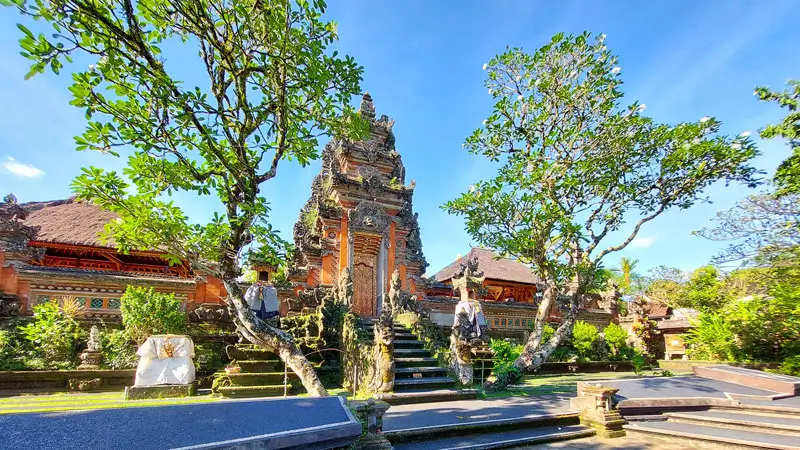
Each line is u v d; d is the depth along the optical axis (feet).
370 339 42.70
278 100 27.86
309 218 60.13
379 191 60.23
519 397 37.93
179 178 27.43
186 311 45.65
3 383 33.14
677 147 43.80
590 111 44.98
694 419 29.78
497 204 44.39
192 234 27.32
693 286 76.18
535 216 41.86
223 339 43.34
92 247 49.65
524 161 45.50
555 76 44.78
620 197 47.29
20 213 41.70
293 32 27.12
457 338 41.60
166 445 11.39
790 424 26.63
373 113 65.92
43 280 40.40
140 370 32.22
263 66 26.68
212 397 32.53
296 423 14.75
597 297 83.82
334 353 44.62
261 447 12.76
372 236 58.49
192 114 24.80
